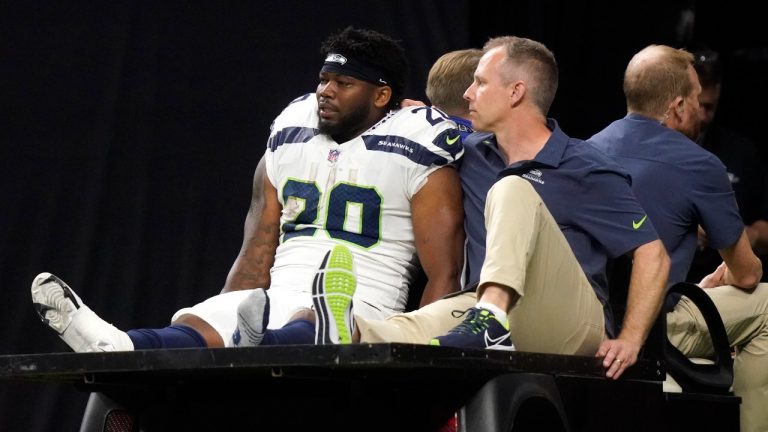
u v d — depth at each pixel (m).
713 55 15.95
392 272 10.54
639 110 12.09
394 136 10.62
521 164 10.21
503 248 8.66
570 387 8.66
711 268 15.81
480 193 10.58
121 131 16.30
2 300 16.12
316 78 16.20
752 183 16.67
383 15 16.19
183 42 16.38
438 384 8.10
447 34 16.11
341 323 8.45
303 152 10.77
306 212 10.62
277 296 10.14
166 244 16.16
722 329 10.60
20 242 16.22
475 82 10.59
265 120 16.22
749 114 19.52
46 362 8.35
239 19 16.36
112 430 9.24
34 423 15.88
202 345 9.42
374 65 10.66
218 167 16.22
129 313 15.98
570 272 9.30
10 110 16.44
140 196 16.17
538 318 9.28
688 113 12.12
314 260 10.39
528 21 17.11
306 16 16.28
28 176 16.33
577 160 10.20
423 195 10.59
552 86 10.53
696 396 10.20
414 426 8.17
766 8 19.73
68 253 16.16
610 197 10.06
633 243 9.95
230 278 11.07
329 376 8.09
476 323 8.42
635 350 9.27
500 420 7.85
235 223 16.14
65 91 16.39
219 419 8.96
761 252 15.93
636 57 12.23
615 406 9.16
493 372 7.98
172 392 9.11
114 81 16.33
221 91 16.30
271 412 8.77
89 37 16.44
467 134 11.30
